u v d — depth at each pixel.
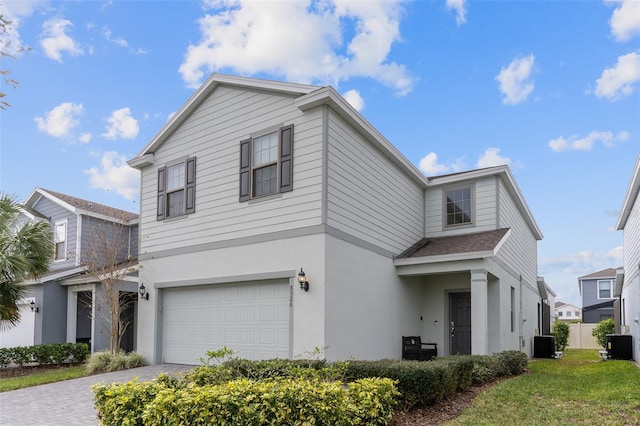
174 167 13.05
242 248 11.11
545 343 17.17
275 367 7.45
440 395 7.28
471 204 14.30
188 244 12.27
